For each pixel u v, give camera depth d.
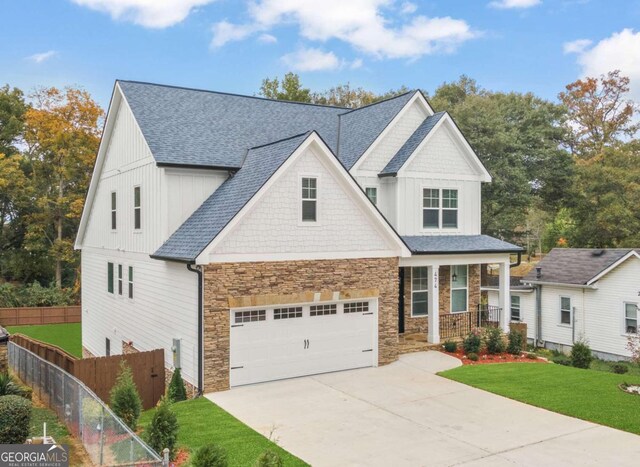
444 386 15.91
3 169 44.66
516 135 38.16
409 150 21.28
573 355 20.62
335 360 17.61
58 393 14.62
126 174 21.45
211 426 12.56
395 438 11.88
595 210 40.34
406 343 20.52
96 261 26.16
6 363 21.12
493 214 39.62
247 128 21.45
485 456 10.86
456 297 23.09
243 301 15.76
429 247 20.17
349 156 21.34
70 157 44.72
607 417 12.98
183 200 18.19
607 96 57.78
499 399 14.62
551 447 11.30
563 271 29.83
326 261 17.27
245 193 16.31
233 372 15.75
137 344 20.44
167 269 17.59
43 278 49.47
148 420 13.77
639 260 25.91
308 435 12.07
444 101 44.34
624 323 26.62
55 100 45.53
